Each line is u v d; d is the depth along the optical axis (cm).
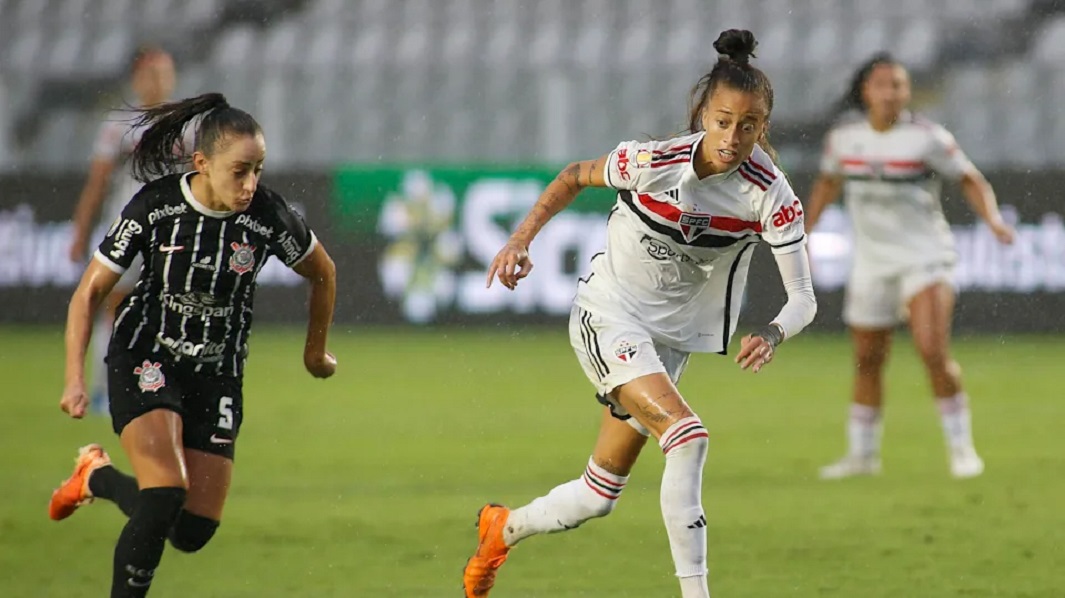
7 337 5631
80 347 1546
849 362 5028
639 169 1588
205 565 2031
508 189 5703
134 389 1572
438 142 6538
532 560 2072
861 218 2970
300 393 4231
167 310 1595
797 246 1573
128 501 1738
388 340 5575
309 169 5706
